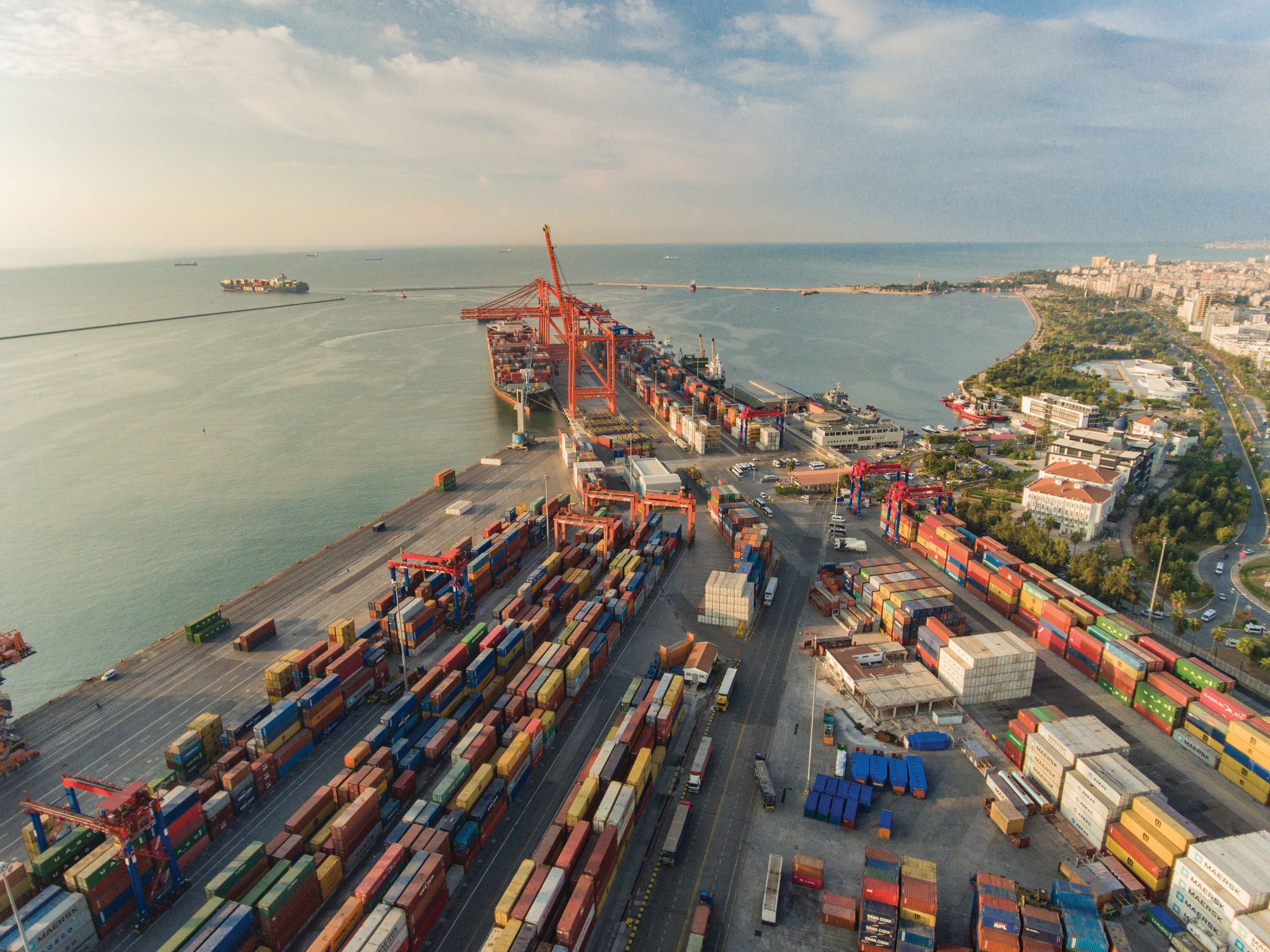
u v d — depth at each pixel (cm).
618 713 11069
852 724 10769
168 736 10562
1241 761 9356
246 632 12988
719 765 9894
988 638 11569
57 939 6938
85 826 7794
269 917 6950
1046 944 6856
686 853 8412
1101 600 14150
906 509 19050
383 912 6900
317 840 8056
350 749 10325
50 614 15512
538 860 7600
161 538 19100
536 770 9838
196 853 8388
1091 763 8831
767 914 7481
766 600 14538
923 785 9275
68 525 19938
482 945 7194
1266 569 15988
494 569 15138
